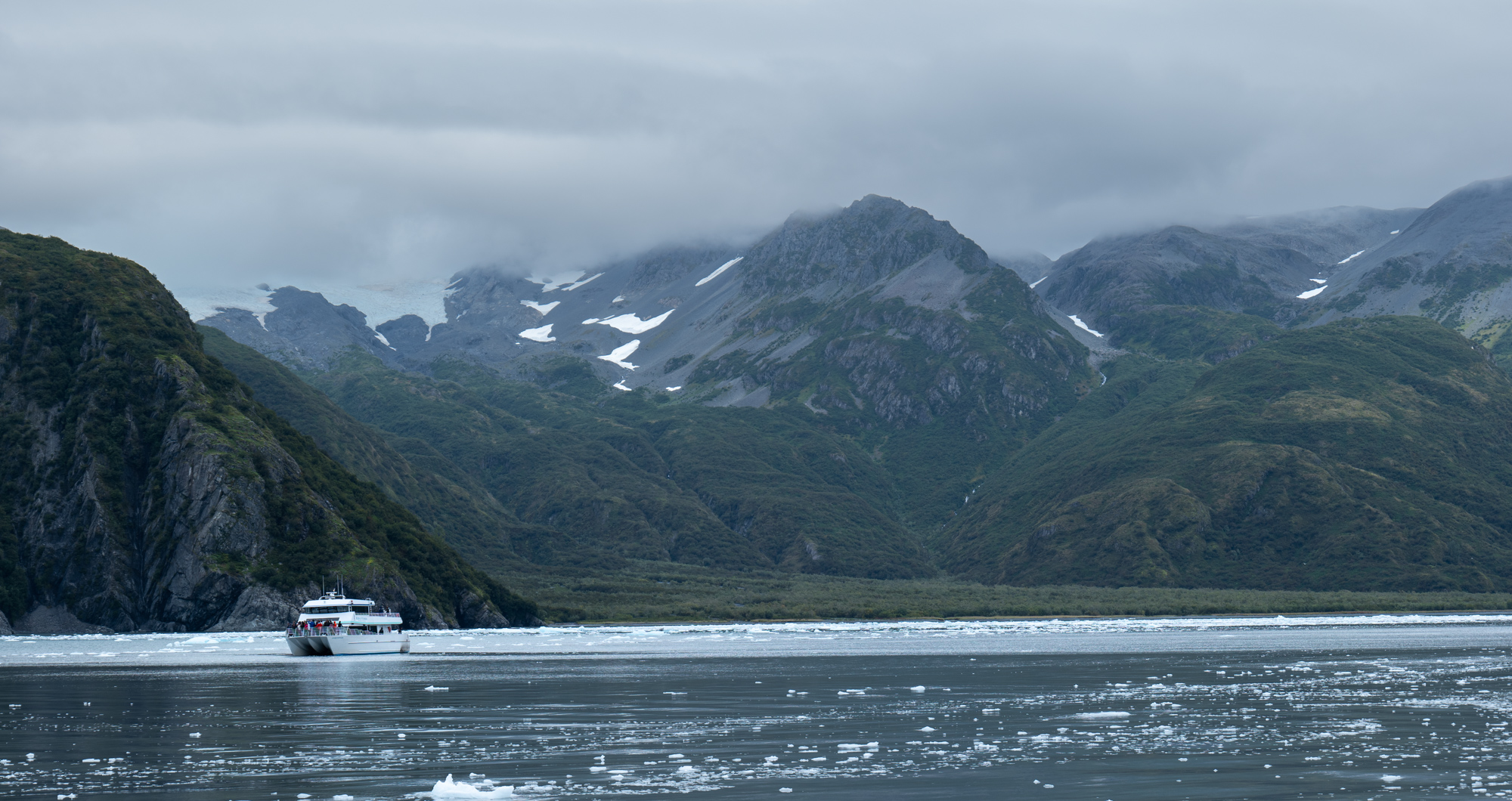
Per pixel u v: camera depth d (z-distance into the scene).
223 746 77.62
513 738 81.19
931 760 70.56
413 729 85.88
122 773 67.12
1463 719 89.19
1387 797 58.94
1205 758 70.81
